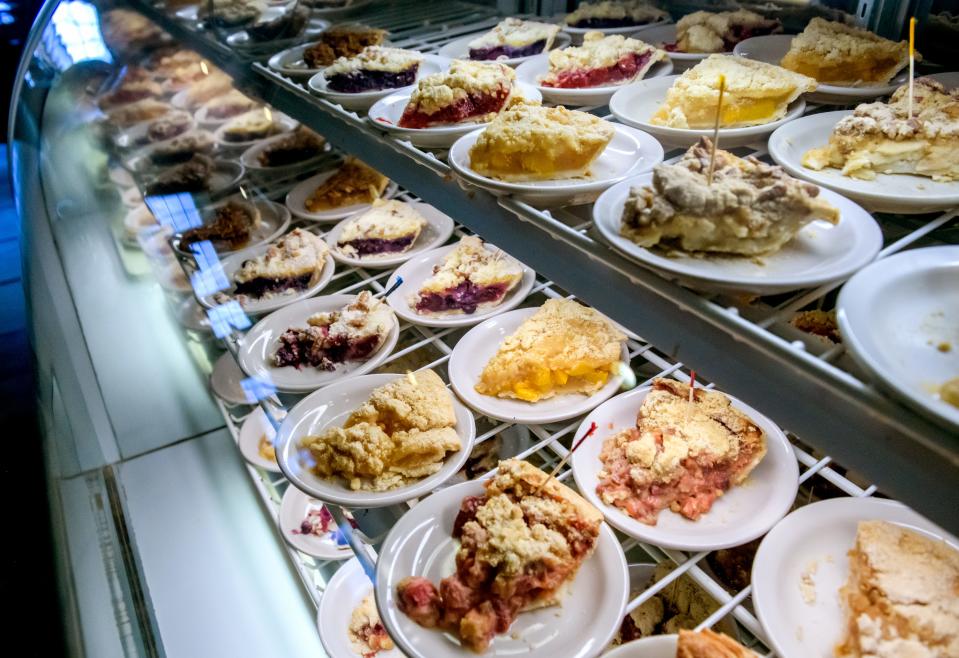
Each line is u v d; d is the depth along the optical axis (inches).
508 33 87.4
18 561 89.6
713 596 46.1
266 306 78.5
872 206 48.5
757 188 42.6
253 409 80.8
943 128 49.5
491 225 54.2
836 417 32.6
